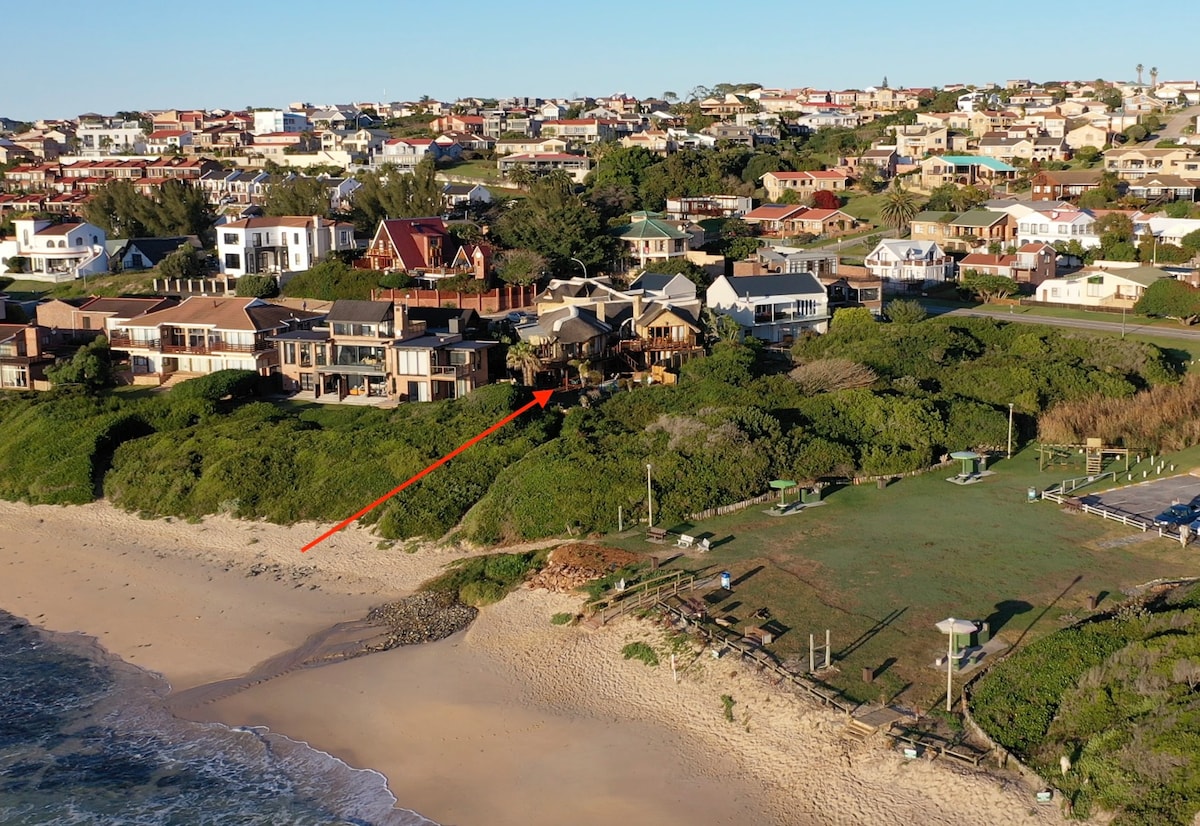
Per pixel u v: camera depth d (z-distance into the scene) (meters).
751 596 52.72
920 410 74.44
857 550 58.09
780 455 68.44
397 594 58.78
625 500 63.69
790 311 104.50
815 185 185.00
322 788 41.12
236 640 54.19
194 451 76.50
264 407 85.00
